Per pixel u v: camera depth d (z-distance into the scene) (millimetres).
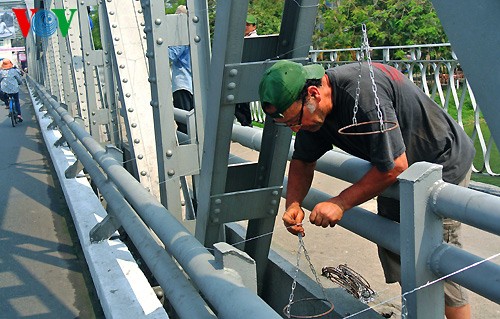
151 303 3678
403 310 2102
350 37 8305
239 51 2623
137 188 3439
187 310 2232
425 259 2037
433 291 2078
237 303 1787
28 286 4980
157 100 3896
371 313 2758
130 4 5031
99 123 8570
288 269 3330
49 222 6812
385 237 2574
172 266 2637
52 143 9891
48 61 14141
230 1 2498
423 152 2496
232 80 2674
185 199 4418
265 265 3451
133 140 4887
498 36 1112
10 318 4402
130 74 4945
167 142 3953
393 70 2453
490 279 1866
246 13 2543
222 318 1845
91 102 8492
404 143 2457
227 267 2084
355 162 2748
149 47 3867
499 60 1116
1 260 5633
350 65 2396
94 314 4406
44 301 4672
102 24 7895
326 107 2324
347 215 2812
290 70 2252
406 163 2244
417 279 2031
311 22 2762
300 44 2799
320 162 2955
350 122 2307
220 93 2691
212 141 2855
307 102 2291
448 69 5910
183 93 6996
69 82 10844
